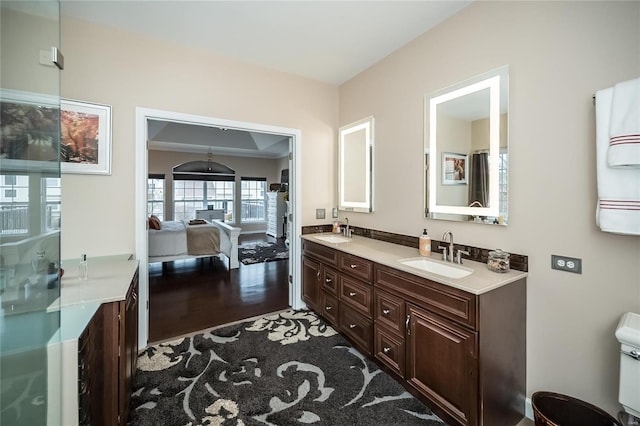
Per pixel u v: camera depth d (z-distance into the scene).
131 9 2.02
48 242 1.15
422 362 1.66
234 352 2.23
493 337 1.44
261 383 1.86
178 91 2.49
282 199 8.33
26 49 1.07
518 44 1.69
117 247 2.25
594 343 1.41
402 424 1.54
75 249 2.12
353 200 3.15
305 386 1.83
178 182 7.86
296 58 2.75
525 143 1.67
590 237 1.42
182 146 7.11
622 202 1.20
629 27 1.29
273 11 2.04
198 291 3.68
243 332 2.57
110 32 2.22
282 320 2.85
